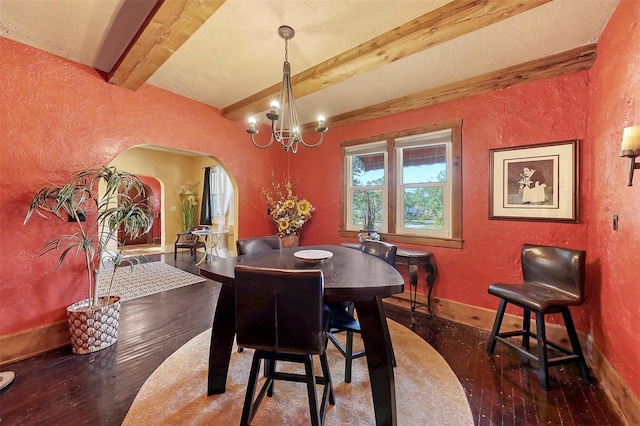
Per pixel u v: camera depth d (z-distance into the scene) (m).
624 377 1.62
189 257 6.35
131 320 2.90
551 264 2.20
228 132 3.70
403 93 3.14
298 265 1.86
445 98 2.94
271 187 4.27
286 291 1.29
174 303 3.38
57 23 1.94
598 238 2.05
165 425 1.53
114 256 2.57
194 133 3.31
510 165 2.62
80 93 2.45
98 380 1.91
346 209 3.94
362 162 3.83
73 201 2.19
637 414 1.46
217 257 6.20
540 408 1.67
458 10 1.71
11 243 2.14
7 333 2.12
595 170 2.11
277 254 2.28
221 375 1.79
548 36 2.05
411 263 2.97
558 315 2.39
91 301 2.48
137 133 2.82
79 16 1.86
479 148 2.80
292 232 4.09
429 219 3.25
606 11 1.77
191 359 2.19
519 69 2.50
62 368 2.04
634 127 1.35
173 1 1.58
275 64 2.47
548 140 2.42
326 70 2.39
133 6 1.77
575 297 1.99
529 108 2.51
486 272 2.78
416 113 3.22
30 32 2.03
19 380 1.90
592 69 2.19
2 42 2.08
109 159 2.62
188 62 2.46
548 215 2.43
